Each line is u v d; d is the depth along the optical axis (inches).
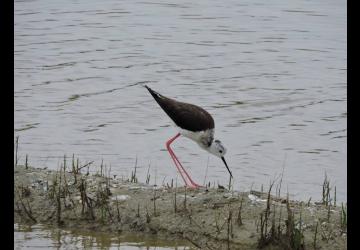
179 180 523.8
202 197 412.8
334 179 531.8
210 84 767.7
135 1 1129.4
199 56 861.2
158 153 589.0
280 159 577.6
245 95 738.2
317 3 1108.5
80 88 754.2
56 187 439.5
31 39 918.4
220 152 508.4
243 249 370.6
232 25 997.2
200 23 1006.4
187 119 502.0
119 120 669.9
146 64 830.5
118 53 869.2
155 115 684.7
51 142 607.2
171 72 803.4
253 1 1133.7
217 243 377.7
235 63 839.1
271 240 369.1
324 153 591.2
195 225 390.6
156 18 1030.4
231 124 662.5
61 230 406.6
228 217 391.2
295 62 845.8
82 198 415.2
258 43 916.0
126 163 561.6
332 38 938.7
